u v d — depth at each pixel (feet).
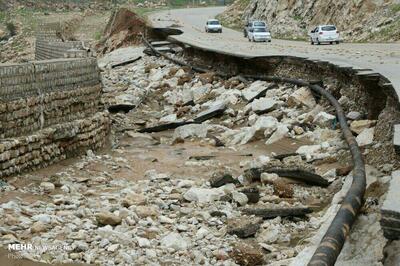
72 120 52.26
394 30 124.26
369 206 32.55
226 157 53.88
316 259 22.59
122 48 149.18
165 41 147.02
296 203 39.27
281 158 50.62
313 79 72.79
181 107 82.07
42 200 38.81
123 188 43.16
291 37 159.12
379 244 27.55
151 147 59.93
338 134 53.67
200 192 39.91
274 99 72.02
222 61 100.94
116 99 86.58
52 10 306.76
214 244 32.30
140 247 31.04
